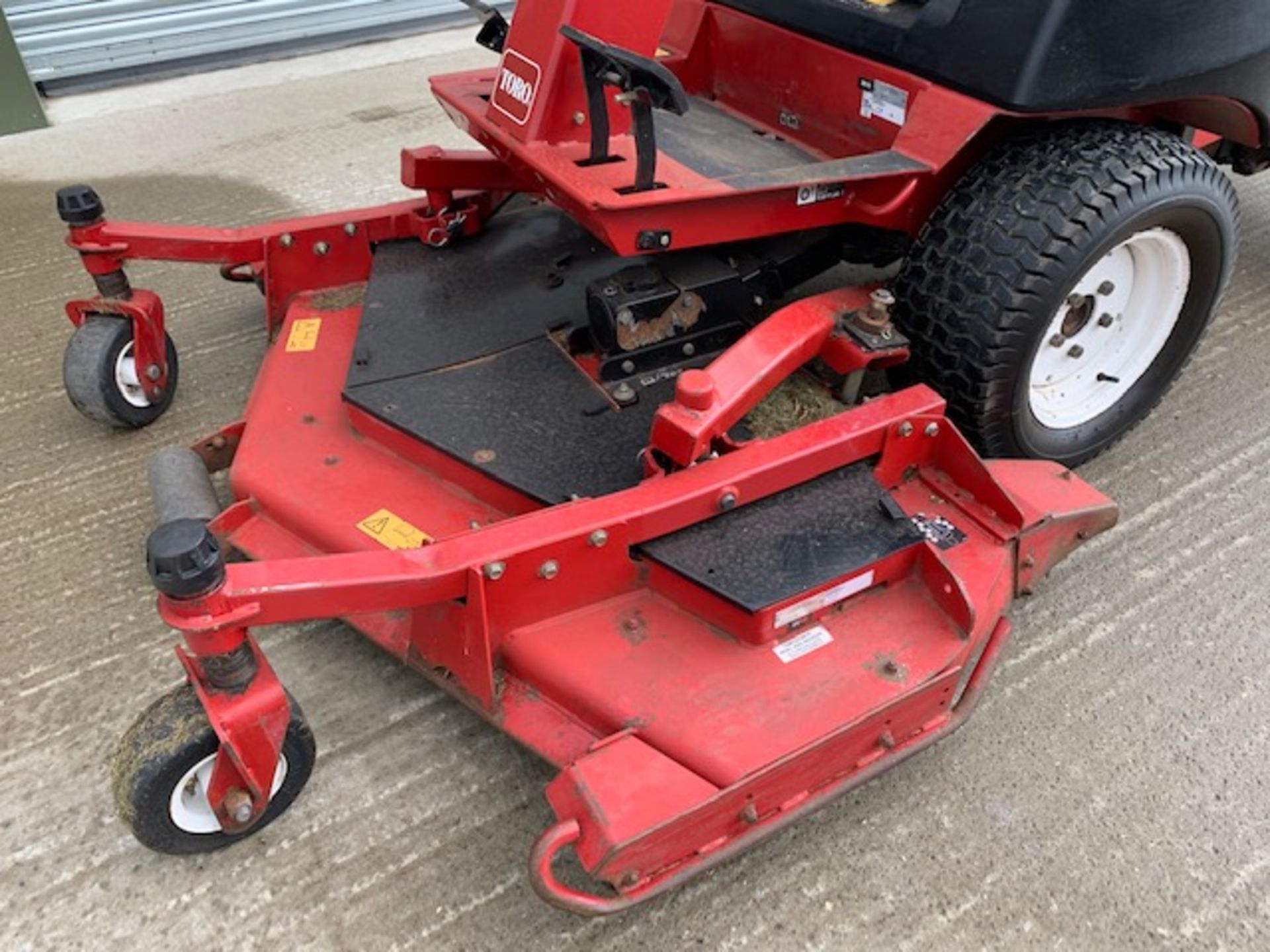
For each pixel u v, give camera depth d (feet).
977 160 6.24
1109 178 5.65
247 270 7.58
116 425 7.42
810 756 4.43
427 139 12.62
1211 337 8.77
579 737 4.79
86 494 7.11
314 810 5.20
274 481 5.79
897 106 6.17
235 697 4.17
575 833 4.03
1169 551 6.70
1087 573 6.54
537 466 5.47
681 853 4.32
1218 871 4.99
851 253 7.06
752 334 5.47
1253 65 5.92
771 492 5.28
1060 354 6.76
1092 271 6.29
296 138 12.66
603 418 5.80
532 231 7.54
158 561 3.69
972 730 5.62
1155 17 5.43
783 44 6.81
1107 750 5.53
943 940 4.72
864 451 5.48
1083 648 6.07
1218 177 6.22
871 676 4.88
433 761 5.44
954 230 5.84
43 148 12.43
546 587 4.80
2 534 6.80
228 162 12.03
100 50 13.82
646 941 4.70
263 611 3.99
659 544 5.05
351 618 5.40
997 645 5.14
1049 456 6.73
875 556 5.07
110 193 11.32
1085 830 5.16
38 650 6.03
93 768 5.41
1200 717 5.70
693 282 6.08
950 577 5.02
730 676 4.83
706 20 7.39
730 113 7.41
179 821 4.64
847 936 4.73
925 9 5.84
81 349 6.98
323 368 6.66
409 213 7.32
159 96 13.93
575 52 5.46
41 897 4.85
